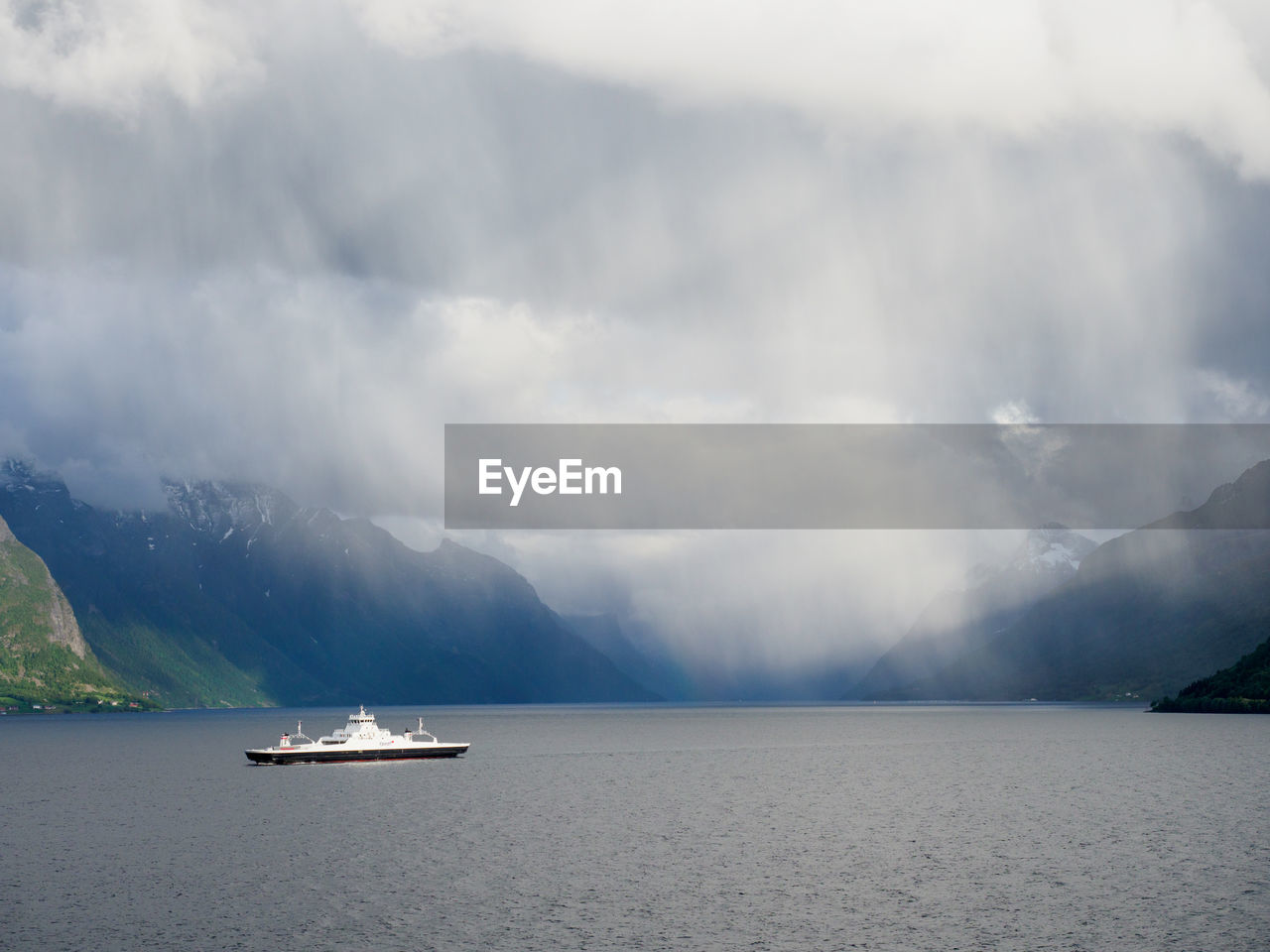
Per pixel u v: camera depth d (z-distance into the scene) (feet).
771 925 284.82
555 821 461.37
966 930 279.90
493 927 281.74
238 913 295.48
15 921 287.48
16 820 471.62
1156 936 274.57
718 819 466.70
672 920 289.12
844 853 383.65
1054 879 337.72
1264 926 282.56
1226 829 430.20
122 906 303.27
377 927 281.74
